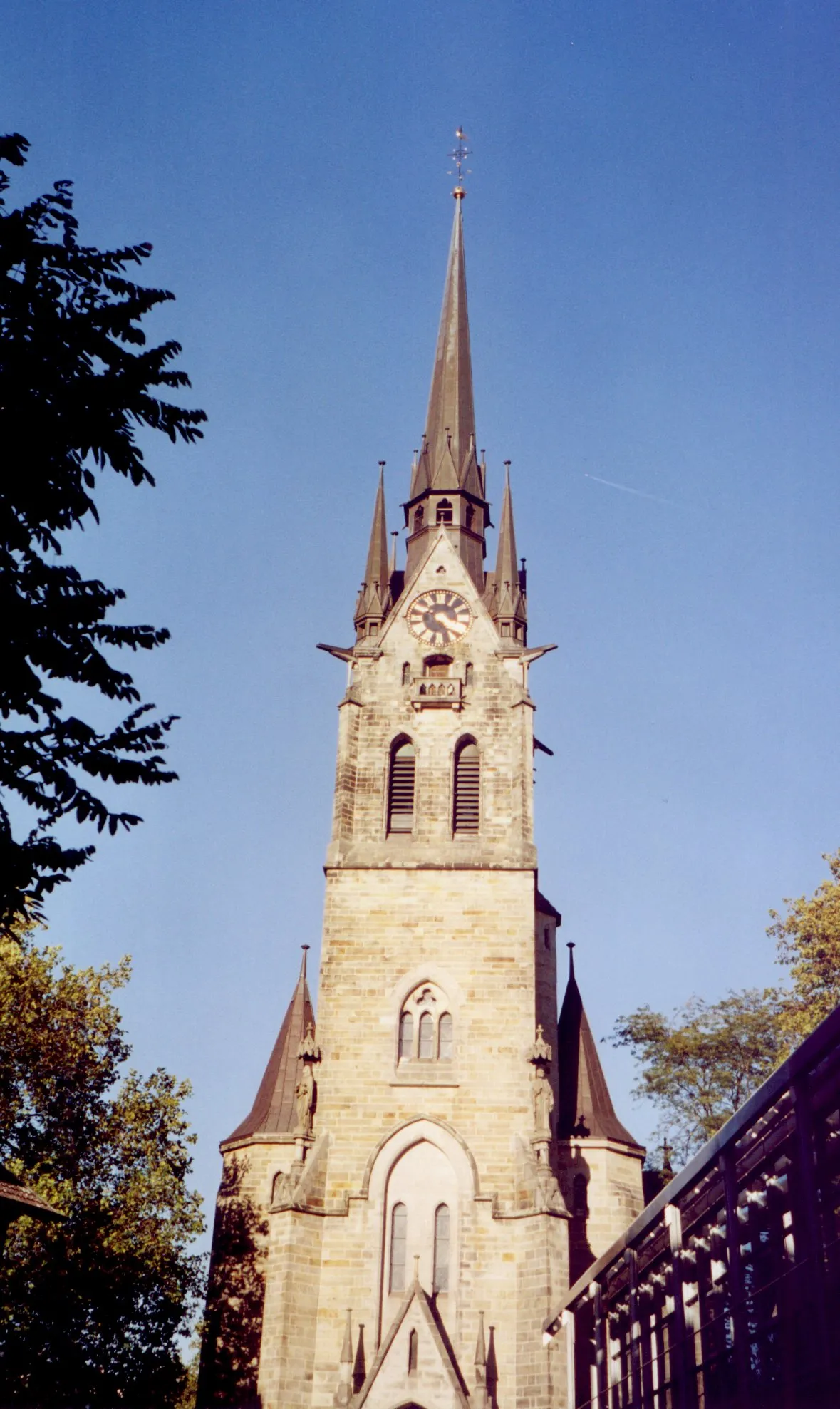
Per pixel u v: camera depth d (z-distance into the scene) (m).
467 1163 64.12
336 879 70.50
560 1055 75.31
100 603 25.09
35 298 24.77
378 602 78.06
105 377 24.77
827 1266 28.14
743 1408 32.88
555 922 78.12
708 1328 36.50
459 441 85.62
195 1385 80.12
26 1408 59.00
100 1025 64.50
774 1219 31.50
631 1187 71.00
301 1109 65.56
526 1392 59.06
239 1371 67.19
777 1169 31.55
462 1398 58.62
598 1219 69.38
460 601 77.50
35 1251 59.47
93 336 25.14
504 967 68.25
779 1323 30.73
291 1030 79.19
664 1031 83.50
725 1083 80.12
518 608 77.62
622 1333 47.91
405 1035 67.44
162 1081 66.31
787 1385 30.03
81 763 24.88
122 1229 61.09
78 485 25.02
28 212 24.95
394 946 68.94
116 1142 63.81
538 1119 64.62
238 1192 72.12
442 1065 66.44
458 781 73.44
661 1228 41.38
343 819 72.06
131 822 24.88
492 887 70.00
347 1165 64.56
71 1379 59.91
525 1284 61.31
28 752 24.59
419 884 70.19
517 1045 66.56
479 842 71.31
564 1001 77.94
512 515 81.62
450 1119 65.19
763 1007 82.31
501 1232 62.62
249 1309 69.00
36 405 24.23
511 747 73.69
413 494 84.69
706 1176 36.47
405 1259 62.84
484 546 84.06
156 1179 63.62
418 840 71.50
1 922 25.22
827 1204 28.33
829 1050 28.09
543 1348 59.16
